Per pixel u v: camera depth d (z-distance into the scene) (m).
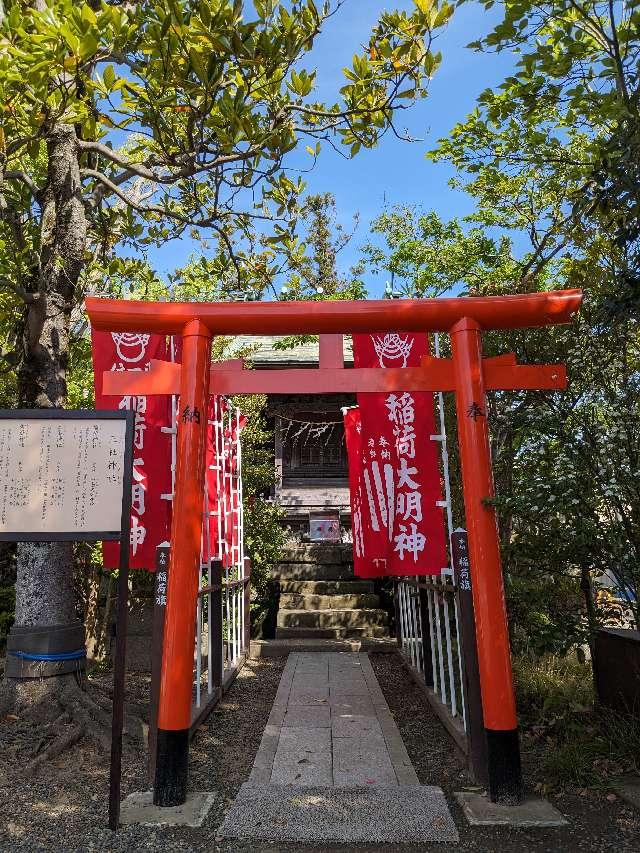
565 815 3.37
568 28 4.86
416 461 5.11
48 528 3.49
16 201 6.36
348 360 10.77
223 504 6.65
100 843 3.08
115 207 6.73
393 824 3.19
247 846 3.06
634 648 4.18
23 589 4.82
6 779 3.81
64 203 5.29
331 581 10.11
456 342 4.23
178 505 3.95
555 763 3.84
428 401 5.20
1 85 3.98
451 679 4.78
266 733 4.77
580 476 3.84
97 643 7.28
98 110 4.96
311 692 6.06
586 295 4.60
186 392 4.13
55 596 4.84
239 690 6.41
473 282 9.20
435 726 5.05
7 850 2.99
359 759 4.19
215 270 7.09
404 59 4.90
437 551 4.95
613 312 3.87
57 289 5.23
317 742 4.55
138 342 5.16
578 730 4.32
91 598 7.22
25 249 5.75
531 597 4.34
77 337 6.80
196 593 3.88
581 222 5.06
